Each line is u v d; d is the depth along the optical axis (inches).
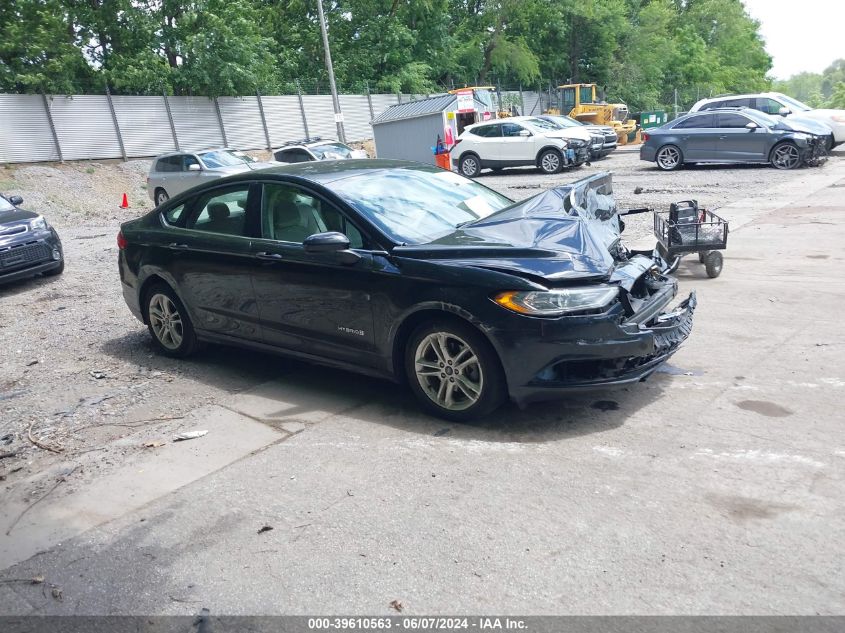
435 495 149.5
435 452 168.7
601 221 207.2
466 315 171.8
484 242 182.4
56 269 427.2
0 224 402.0
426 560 127.6
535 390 169.5
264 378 229.0
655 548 126.2
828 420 170.6
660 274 204.1
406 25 1724.9
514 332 166.7
